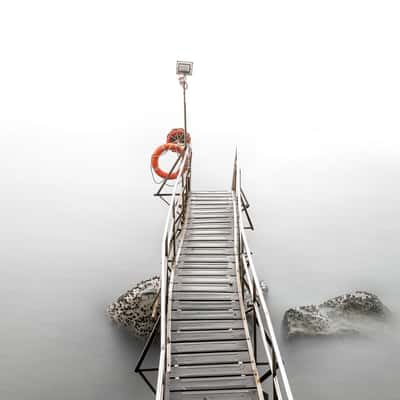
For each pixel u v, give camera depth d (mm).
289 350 11734
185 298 8414
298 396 10273
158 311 11977
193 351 7055
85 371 11156
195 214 12352
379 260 16438
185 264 9688
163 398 6086
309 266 16109
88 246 17141
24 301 13766
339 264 16203
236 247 9969
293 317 12328
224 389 6379
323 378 10805
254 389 6383
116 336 12281
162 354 6043
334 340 12047
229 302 8328
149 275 15336
